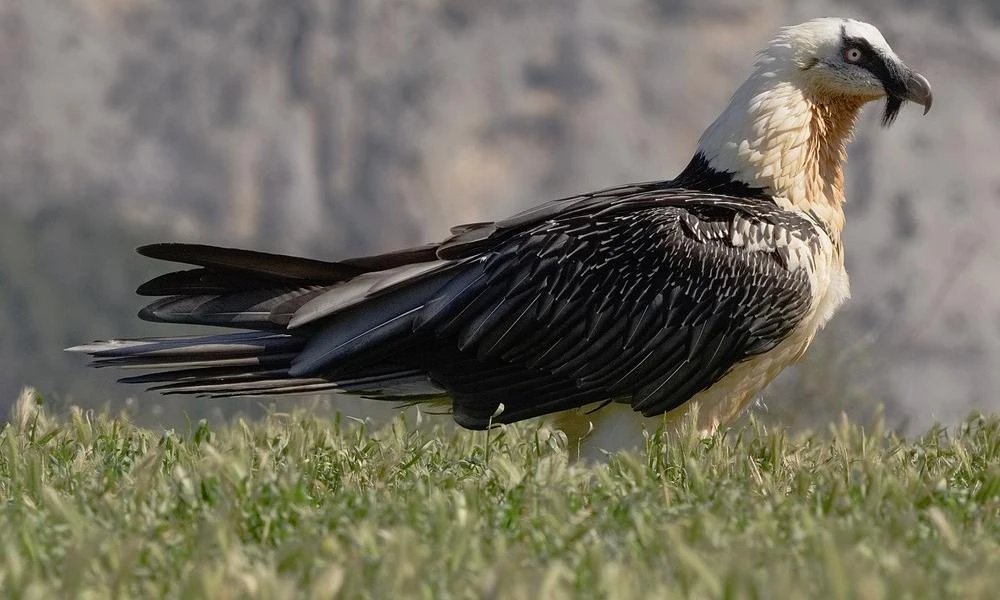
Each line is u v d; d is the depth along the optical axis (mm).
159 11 79625
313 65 74562
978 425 12758
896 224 58844
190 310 11656
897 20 65250
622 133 68188
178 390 11727
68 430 12453
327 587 7172
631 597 7223
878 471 9875
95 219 71250
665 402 11750
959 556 8156
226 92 76062
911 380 51750
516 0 72312
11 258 65875
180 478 9586
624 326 11570
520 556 7941
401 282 11469
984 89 62719
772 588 7211
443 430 13664
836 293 12422
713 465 10719
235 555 7723
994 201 59406
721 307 11656
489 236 11734
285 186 73250
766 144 12281
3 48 77938
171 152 75875
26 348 59844
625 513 9023
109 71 78188
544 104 69812
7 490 10188
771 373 12250
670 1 69750
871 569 7684
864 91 12422
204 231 73375
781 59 12445
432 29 73875
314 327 11625
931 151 60469
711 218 11781
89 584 7672
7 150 75875
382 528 8656
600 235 11656
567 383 11625
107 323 63125
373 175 71750
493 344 11477
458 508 8781
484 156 70125
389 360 11641
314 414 14078
